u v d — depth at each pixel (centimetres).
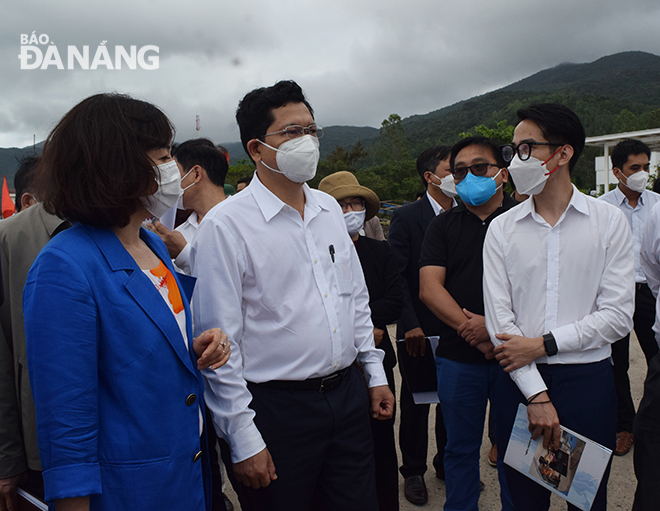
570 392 173
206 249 155
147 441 109
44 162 110
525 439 177
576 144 175
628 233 176
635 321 332
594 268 174
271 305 159
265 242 159
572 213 178
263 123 163
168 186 125
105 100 112
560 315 177
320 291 167
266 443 158
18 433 166
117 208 110
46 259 104
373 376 193
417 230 283
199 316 155
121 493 106
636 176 358
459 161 220
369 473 174
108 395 108
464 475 220
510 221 188
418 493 268
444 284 230
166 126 123
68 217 111
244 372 162
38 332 99
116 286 110
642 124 9506
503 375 191
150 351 111
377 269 240
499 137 3319
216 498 210
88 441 101
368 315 200
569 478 163
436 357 232
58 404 98
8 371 164
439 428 284
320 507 176
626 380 315
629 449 311
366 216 252
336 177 250
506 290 188
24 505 143
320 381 163
